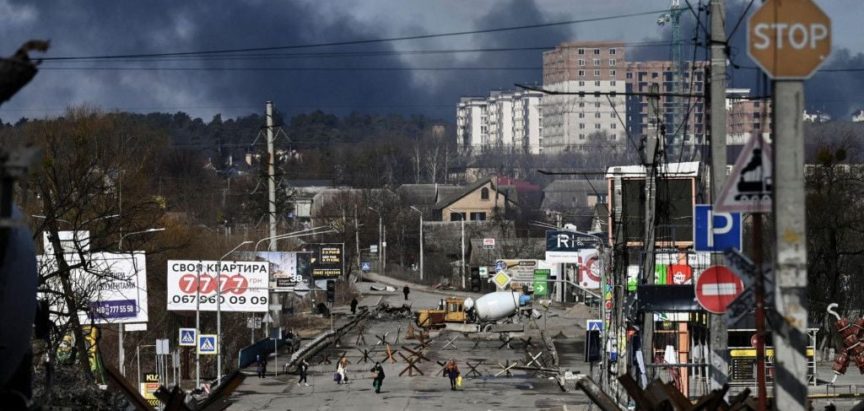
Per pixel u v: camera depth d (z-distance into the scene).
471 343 80.50
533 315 95.25
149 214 72.06
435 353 74.31
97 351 37.78
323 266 105.56
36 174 45.88
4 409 13.52
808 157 69.50
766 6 13.36
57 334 31.47
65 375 27.14
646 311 30.45
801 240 13.39
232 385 21.78
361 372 63.94
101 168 66.38
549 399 50.69
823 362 59.06
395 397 52.44
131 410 25.88
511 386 56.53
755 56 13.37
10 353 14.13
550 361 67.44
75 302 39.44
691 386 42.78
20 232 14.05
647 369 37.09
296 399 51.91
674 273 47.06
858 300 65.50
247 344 78.88
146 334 68.81
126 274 51.72
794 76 13.36
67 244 49.91
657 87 39.72
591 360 51.41
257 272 64.12
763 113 16.95
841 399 44.50
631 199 53.94
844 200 60.00
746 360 47.16
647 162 40.31
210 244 85.69
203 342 55.03
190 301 63.94
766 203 15.10
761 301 15.38
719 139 24.02
